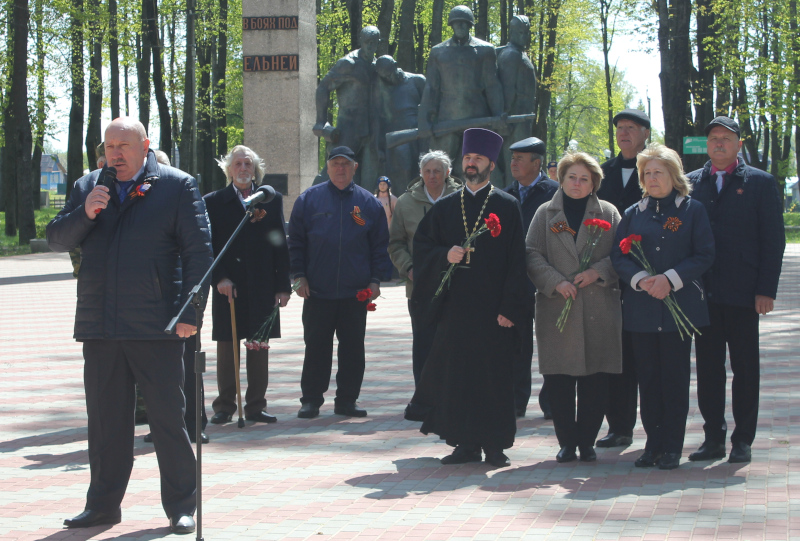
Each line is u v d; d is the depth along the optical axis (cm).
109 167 483
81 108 3559
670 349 586
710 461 606
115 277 479
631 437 666
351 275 776
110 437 491
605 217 623
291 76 2038
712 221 605
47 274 2134
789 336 1170
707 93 2947
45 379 942
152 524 492
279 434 711
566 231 616
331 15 3591
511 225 604
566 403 613
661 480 561
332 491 550
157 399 485
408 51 2908
